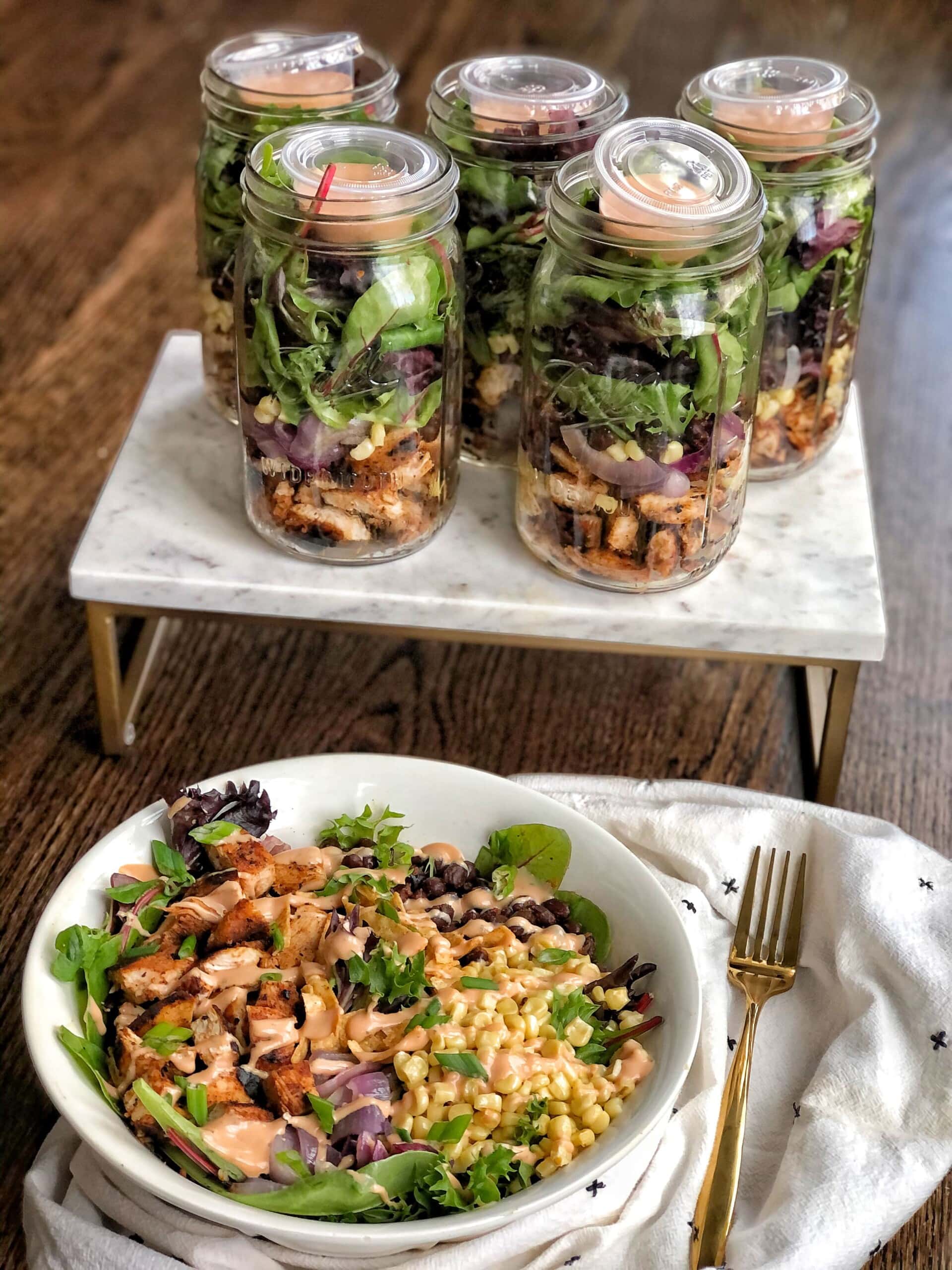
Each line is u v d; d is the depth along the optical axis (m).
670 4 1.59
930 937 0.65
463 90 0.73
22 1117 0.63
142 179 1.28
